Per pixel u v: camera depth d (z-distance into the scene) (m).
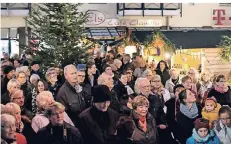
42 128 5.04
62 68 7.68
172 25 22.69
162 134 6.03
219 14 23.19
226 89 6.55
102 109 5.54
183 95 5.93
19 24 20.39
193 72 7.43
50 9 7.77
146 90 6.15
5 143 4.45
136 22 21.97
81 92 6.17
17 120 4.89
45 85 6.13
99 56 10.41
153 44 11.65
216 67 10.69
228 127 5.61
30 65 8.13
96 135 5.52
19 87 5.79
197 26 23.02
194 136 5.58
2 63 8.32
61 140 5.07
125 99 6.05
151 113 6.07
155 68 10.40
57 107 5.08
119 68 9.13
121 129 5.54
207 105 5.85
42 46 7.91
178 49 11.33
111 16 21.59
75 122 5.62
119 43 14.44
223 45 10.80
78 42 7.96
